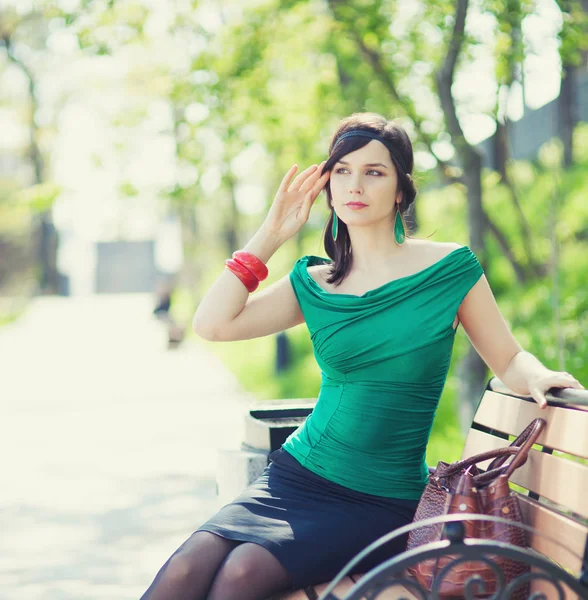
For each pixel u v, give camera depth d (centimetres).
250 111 1152
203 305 416
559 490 348
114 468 1078
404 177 404
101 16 1055
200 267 4509
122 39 1073
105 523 835
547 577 287
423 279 384
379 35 1023
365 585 275
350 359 386
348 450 385
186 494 944
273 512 375
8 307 6372
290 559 355
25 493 956
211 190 1165
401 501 384
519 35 966
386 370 383
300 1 1068
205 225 4575
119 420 1481
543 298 1212
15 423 1460
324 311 394
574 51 949
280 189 417
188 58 1109
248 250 417
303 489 387
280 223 421
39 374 2312
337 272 413
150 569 697
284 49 1221
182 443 1244
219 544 361
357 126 405
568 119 1486
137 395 1834
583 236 1385
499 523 327
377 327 382
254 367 2236
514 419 396
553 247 872
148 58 1131
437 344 383
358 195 397
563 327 1102
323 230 429
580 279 1212
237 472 501
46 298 7256
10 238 6925
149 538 784
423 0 977
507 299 1363
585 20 941
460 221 1689
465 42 964
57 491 964
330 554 363
